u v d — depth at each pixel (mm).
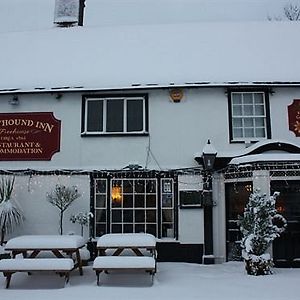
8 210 12422
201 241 12398
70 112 13266
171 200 12789
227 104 12883
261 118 12883
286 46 14438
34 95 13398
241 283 9289
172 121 12945
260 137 12797
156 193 12789
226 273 10539
